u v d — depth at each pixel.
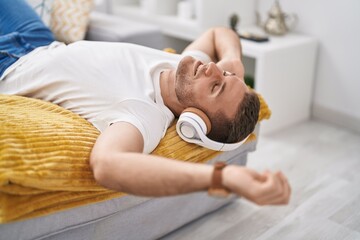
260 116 1.61
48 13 2.19
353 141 2.40
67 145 1.17
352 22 2.40
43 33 1.82
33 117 1.25
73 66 1.45
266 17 2.81
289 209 1.75
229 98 1.28
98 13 2.96
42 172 1.07
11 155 1.06
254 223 1.66
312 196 1.84
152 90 1.39
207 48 1.75
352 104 2.52
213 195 0.96
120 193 1.27
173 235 1.58
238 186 0.92
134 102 1.30
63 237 1.22
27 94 1.50
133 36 2.28
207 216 1.70
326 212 1.73
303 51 2.48
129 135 1.18
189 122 1.28
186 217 1.58
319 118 2.69
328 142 2.37
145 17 3.04
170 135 1.36
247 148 1.66
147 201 1.40
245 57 2.97
